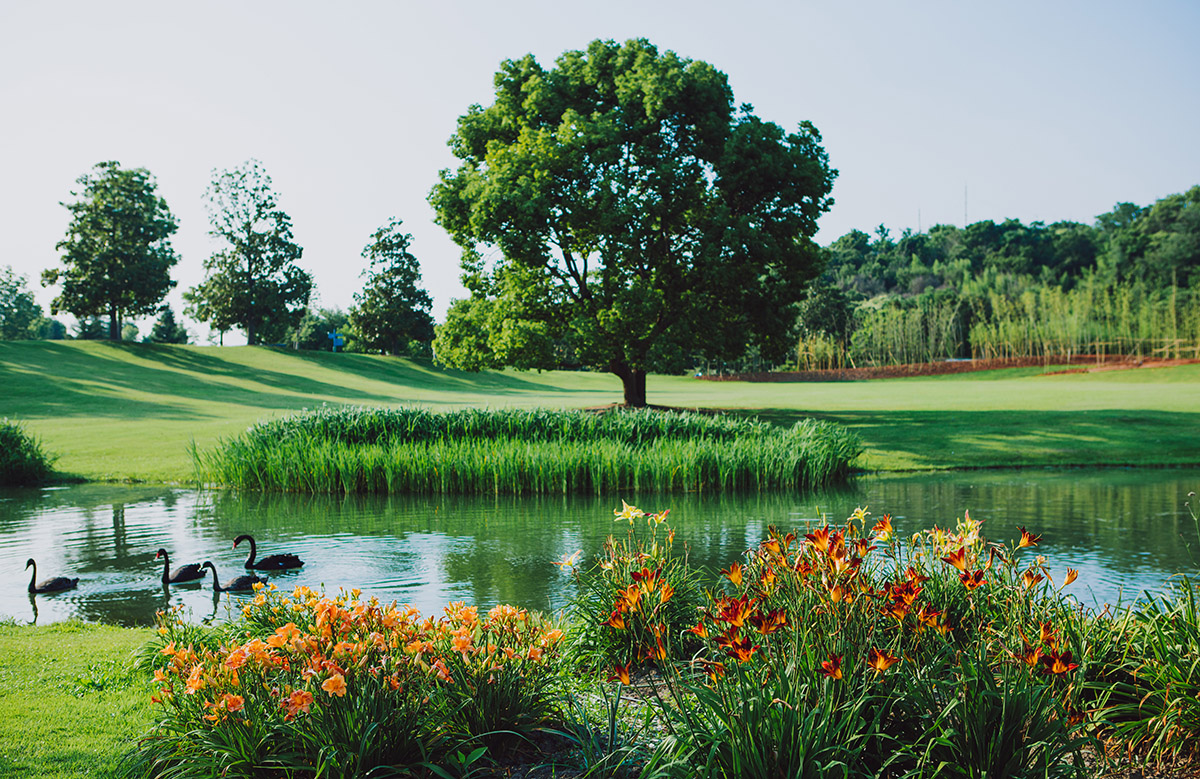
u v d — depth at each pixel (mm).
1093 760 4527
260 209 80750
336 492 21250
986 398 43469
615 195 31562
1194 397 39656
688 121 33812
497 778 4352
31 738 5027
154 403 44438
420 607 9461
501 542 13906
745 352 37062
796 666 3902
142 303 74375
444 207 34000
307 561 12312
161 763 4512
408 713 4348
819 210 34500
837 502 18281
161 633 6574
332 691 3977
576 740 4652
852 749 3807
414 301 92125
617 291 33219
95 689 6109
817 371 87875
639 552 6867
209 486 22297
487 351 36406
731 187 33250
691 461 21141
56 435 30562
